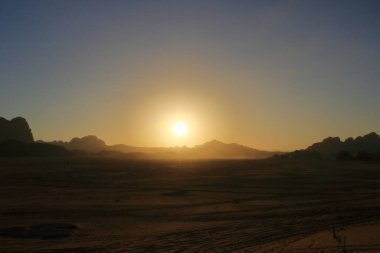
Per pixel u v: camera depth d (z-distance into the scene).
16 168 76.88
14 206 30.72
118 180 55.38
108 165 90.06
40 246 17.88
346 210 28.02
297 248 16.27
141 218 25.73
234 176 61.88
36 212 27.94
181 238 19.41
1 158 126.69
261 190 42.88
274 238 19.00
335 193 39.59
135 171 71.81
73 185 48.12
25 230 21.25
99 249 17.27
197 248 17.23
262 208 29.86
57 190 42.50
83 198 35.91
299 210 28.45
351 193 39.41
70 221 24.47
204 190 42.88
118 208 30.03
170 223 23.94
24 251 16.94
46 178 57.44
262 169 79.56
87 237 19.83
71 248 17.47
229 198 36.25
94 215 26.88
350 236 18.34
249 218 25.47
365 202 32.38
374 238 17.66
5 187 45.12
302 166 90.56
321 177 59.56
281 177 59.72
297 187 45.84
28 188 44.25
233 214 27.19
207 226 22.73
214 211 28.67
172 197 36.94
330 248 15.93
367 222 23.05
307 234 19.77
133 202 33.41
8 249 17.31
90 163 98.38
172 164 96.88
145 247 17.59
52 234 20.28
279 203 32.53
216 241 18.59
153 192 41.00
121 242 18.66
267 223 23.42
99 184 49.53
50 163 96.31
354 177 59.97
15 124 197.38
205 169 78.38
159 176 62.34
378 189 43.22
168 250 16.97
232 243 18.08
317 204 31.56
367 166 90.25
